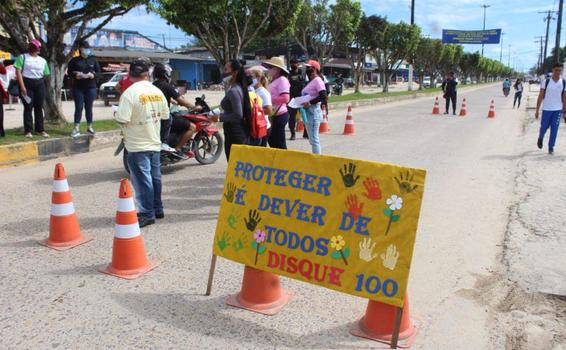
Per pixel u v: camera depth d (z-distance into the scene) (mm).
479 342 3254
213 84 49094
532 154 10133
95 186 7102
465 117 19359
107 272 4152
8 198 6375
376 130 14391
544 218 5797
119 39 48219
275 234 3441
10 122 13086
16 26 10336
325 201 3270
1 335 3197
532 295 3936
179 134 7895
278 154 3457
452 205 6398
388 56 38906
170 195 6699
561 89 9797
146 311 3545
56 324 3346
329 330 3336
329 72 60844
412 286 4070
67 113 16906
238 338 3221
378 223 3102
